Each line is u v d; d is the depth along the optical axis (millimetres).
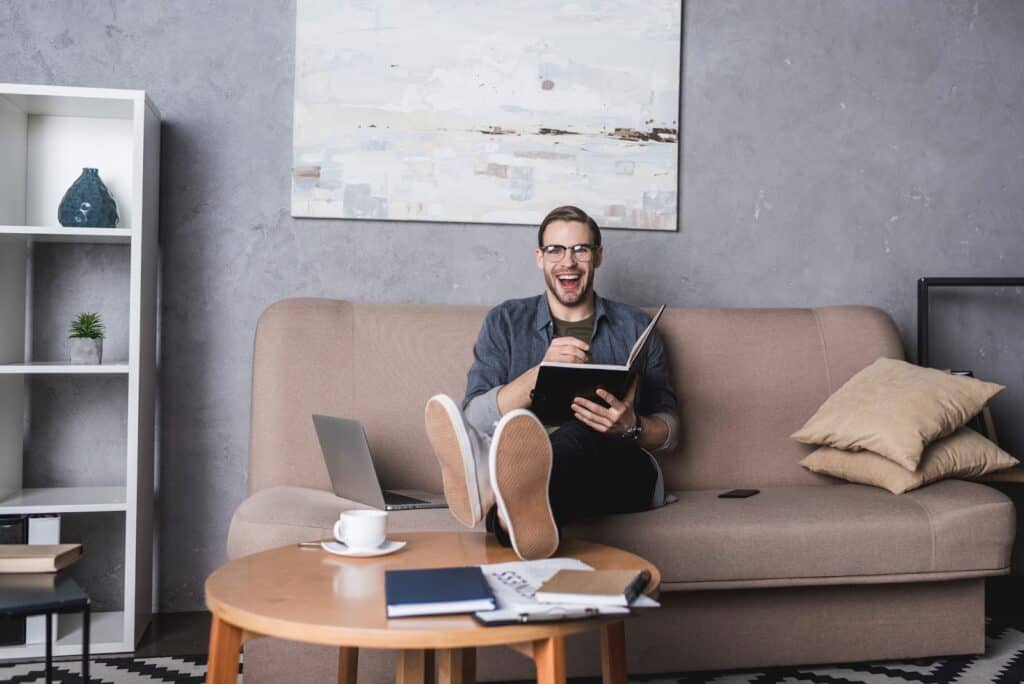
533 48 2844
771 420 2623
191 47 2682
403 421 2406
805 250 3049
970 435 2436
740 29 3012
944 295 3158
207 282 2682
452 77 2797
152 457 2555
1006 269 3199
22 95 2350
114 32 2645
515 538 1493
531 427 1486
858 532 2082
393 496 2143
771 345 2674
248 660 1899
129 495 2301
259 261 2711
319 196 2729
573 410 1978
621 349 2408
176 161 2670
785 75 3043
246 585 1329
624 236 2920
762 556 2035
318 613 1188
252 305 2707
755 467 2596
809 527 2062
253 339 2705
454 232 2818
